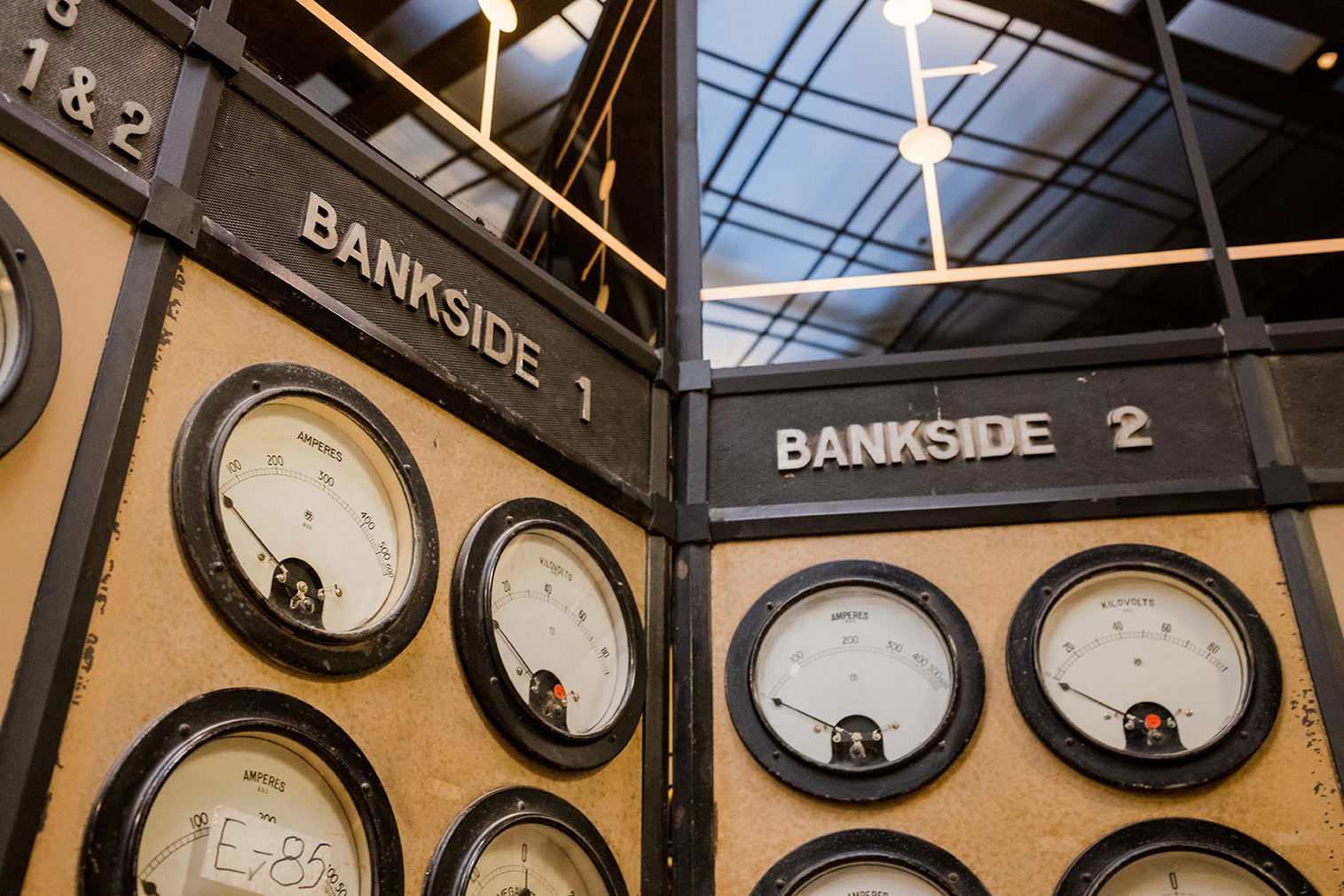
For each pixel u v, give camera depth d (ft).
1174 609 9.43
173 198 6.77
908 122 12.48
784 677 9.61
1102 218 11.80
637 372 10.50
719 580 10.03
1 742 5.34
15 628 5.54
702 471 10.38
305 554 7.06
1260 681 8.96
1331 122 12.37
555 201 10.53
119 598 5.96
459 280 8.84
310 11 8.70
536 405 9.23
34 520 5.75
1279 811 8.60
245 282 7.13
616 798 8.82
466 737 7.73
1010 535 9.83
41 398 5.87
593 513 9.51
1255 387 10.05
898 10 12.93
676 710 9.53
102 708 5.76
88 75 6.64
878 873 8.88
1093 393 10.34
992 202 12.05
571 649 8.81
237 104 7.48
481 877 7.53
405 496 7.75
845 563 9.87
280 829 6.44
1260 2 13.00
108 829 5.56
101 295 6.37
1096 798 8.82
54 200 6.30
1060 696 9.20
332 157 8.05
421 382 8.16
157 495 6.31
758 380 10.76
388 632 7.30
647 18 12.50
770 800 9.18
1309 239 11.52
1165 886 8.55
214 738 6.13
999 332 11.35
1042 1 12.93
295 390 7.16
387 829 6.88
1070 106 12.42
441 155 9.49
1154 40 12.60
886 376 10.64
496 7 10.49
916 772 9.05
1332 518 9.53
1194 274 11.20
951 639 9.38
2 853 5.15
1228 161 12.10
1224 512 9.67
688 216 11.84
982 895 8.61
